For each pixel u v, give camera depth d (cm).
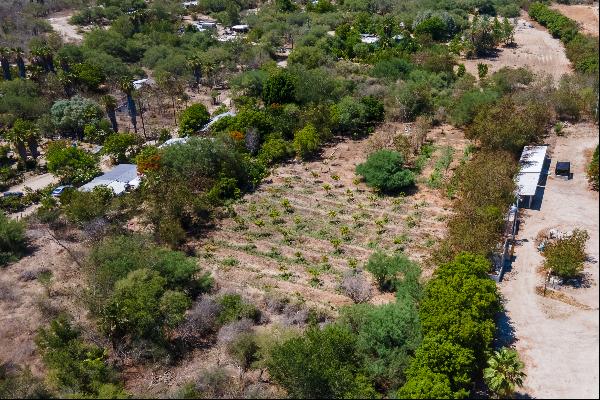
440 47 11125
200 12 16375
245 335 3909
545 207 5600
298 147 7225
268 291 4631
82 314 4431
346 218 5809
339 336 3622
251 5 17212
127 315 3972
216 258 5184
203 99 10206
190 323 4147
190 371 3862
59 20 15050
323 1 15300
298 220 5750
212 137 7112
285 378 3538
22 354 4066
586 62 7188
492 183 5200
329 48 11750
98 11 15050
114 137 7531
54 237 5691
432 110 8281
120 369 3897
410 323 3672
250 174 6656
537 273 4631
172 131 8712
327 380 3391
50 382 3647
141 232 5591
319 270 4947
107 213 5825
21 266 5184
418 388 3172
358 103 8256
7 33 12850
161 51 12000
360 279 4631
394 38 12162
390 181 6128
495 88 8344
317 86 8569
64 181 6869
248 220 5850
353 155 7375
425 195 6169
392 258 4638
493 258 4688
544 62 10300
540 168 5966
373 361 3578
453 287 3816
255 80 9588
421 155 7156
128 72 11138
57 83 9656
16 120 8250
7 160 7725
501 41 11638
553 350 3791
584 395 3400
